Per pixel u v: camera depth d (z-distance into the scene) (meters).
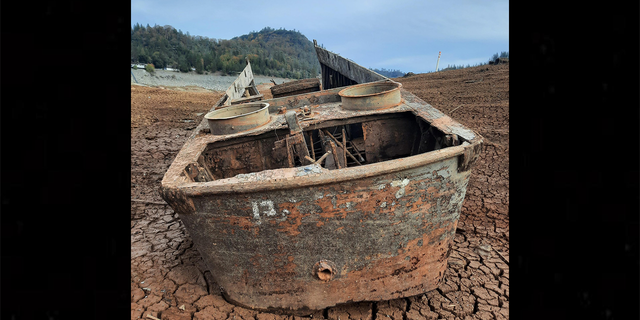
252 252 2.47
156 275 3.20
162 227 4.16
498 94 10.74
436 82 14.98
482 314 2.66
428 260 2.68
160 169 6.17
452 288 2.94
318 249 2.43
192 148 3.22
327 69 9.32
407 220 2.45
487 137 6.96
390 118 3.82
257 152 3.64
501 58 18.39
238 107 3.97
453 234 2.76
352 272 2.53
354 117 3.74
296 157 3.95
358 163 3.93
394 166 2.25
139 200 4.87
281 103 4.55
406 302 2.82
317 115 3.84
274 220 2.33
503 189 4.75
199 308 2.77
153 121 9.72
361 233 2.40
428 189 2.42
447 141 2.82
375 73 5.60
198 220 2.45
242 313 2.69
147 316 2.67
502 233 3.73
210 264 2.68
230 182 2.26
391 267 2.57
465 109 9.31
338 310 2.74
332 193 2.25
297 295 2.61
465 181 2.63
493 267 3.19
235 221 2.37
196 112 11.34
